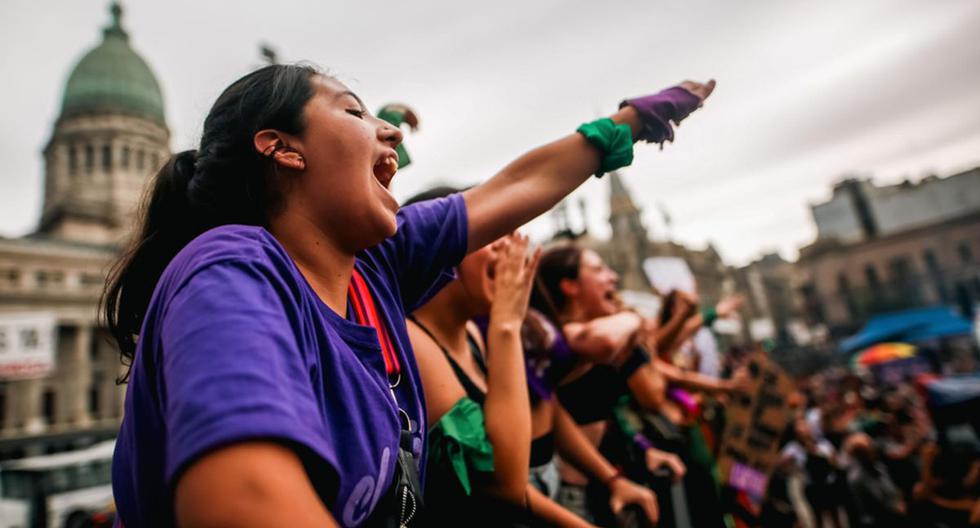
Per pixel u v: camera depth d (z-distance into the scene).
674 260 4.38
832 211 63.81
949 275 52.44
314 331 0.60
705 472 2.51
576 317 2.16
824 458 6.23
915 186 59.38
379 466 0.62
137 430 0.55
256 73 0.81
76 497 10.16
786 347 39.53
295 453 0.42
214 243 0.57
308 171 0.74
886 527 5.23
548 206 1.13
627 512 1.74
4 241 38.81
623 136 1.14
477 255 1.38
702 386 3.35
